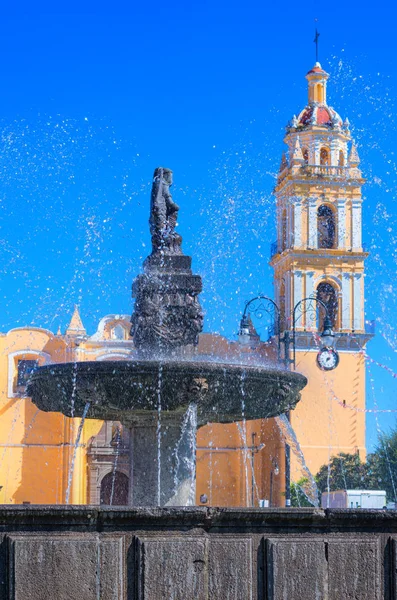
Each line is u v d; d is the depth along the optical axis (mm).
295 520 7617
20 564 6996
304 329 62594
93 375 12516
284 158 67438
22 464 62750
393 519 7781
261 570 7512
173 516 7344
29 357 64125
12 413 63250
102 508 7215
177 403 12617
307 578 7535
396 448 56156
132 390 12523
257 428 62406
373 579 7676
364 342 62594
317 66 68438
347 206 65375
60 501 62250
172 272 14156
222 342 61469
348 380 62031
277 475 60906
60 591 7035
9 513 7047
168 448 13711
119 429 63312
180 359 13852
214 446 62562
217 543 7418
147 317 14000
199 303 14180
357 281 64062
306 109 67688
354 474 57281
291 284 63844
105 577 7152
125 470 63062
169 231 14375
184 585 7273
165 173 14586
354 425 61500
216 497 62125
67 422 62969
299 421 61281
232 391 12789
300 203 65062
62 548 7082
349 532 7734
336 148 65938
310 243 64688
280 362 34781
